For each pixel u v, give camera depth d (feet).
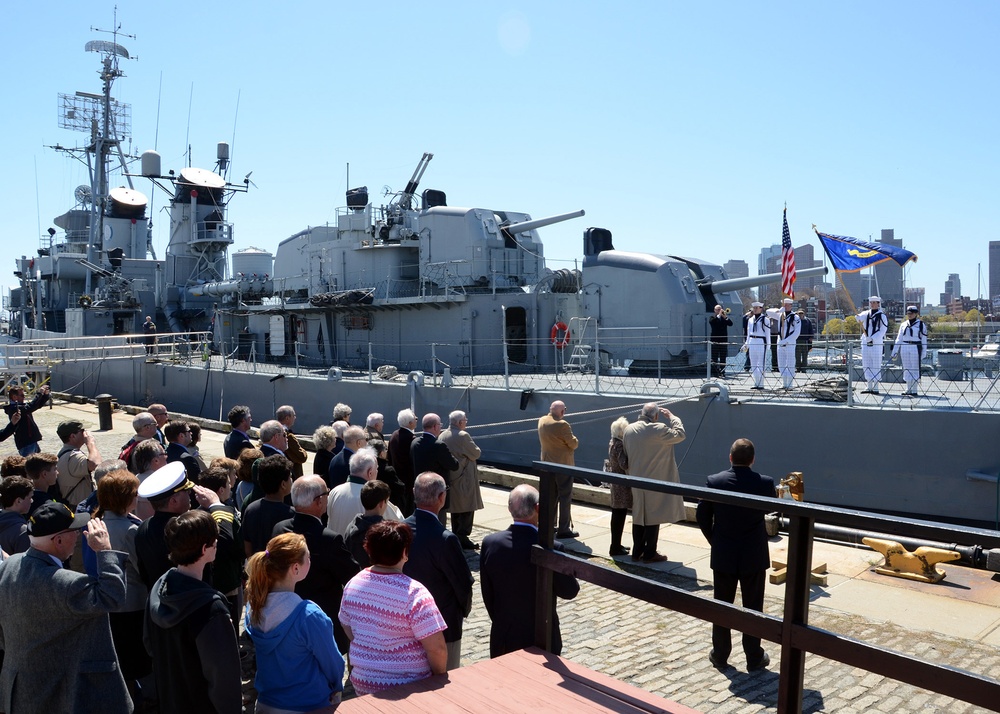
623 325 57.67
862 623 21.89
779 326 45.47
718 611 10.36
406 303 65.62
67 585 12.73
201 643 11.87
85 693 13.12
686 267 56.80
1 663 15.40
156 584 12.63
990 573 26.17
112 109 115.24
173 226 113.09
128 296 105.50
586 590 25.43
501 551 15.10
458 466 28.48
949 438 33.86
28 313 125.70
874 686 17.99
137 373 93.45
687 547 30.17
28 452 42.14
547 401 48.55
